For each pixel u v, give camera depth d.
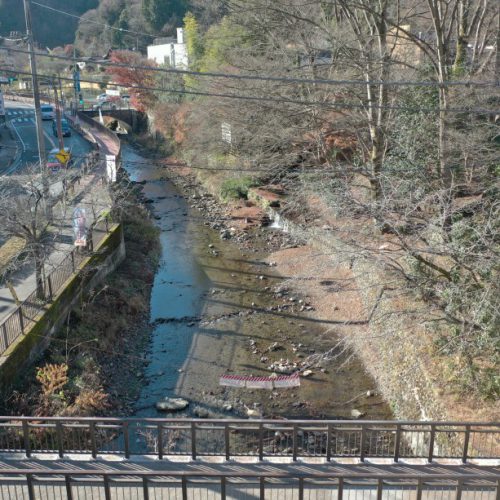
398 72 22.44
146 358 18.28
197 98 40.66
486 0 20.62
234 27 36.19
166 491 9.55
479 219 16.38
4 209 17.11
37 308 16.38
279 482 9.62
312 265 23.45
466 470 10.02
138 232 28.27
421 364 14.49
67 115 59.38
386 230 18.45
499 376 12.71
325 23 24.95
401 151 19.92
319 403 15.90
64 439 13.09
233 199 35.34
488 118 21.14
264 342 19.38
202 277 25.08
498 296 12.20
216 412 15.44
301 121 27.12
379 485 8.26
